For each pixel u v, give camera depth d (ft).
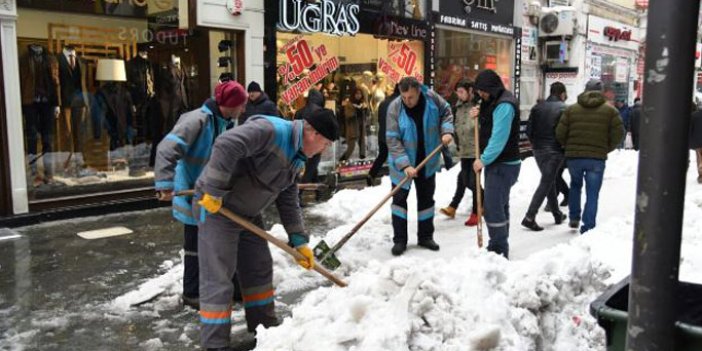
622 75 63.72
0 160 23.71
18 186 24.09
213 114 13.89
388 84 38.55
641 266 7.47
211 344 12.03
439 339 10.74
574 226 23.41
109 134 27.96
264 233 12.02
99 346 13.12
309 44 33.88
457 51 43.60
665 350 7.45
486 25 45.39
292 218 13.15
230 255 12.05
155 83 29.30
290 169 12.01
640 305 7.50
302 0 32.12
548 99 23.40
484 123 18.49
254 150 11.38
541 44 53.52
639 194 7.44
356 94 36.78
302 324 11.37
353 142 36.91
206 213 11.95
